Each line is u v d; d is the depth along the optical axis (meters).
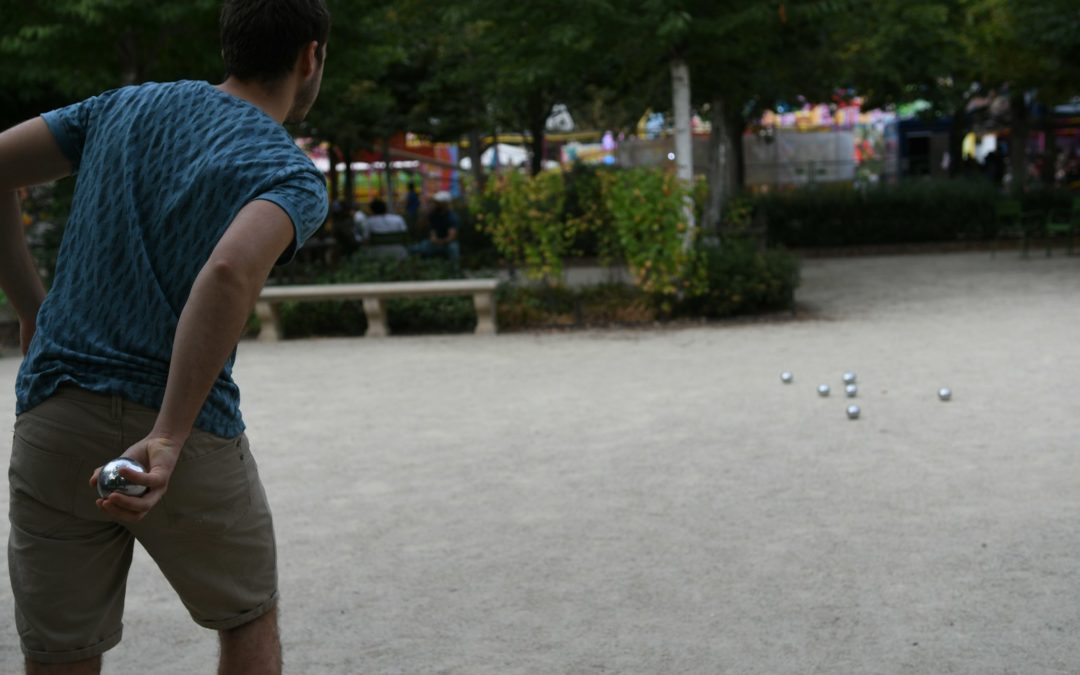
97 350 2.22
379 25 15.70
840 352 10.46
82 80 13.94
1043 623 3.93
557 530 5.25
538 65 13.60
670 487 5.95
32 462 2.24
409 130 25.95
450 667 3.73
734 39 13.88
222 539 2.32
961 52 22.98
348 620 4.20
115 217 2.26
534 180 13.73
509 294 13.57
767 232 22.23
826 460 6.43
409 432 7.61
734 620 4.06
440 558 4.90
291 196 2.17
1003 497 5.55
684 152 13.66
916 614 4.05
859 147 38.59
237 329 2.09
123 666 3.81
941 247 22.83
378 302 12.97
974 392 8.30
